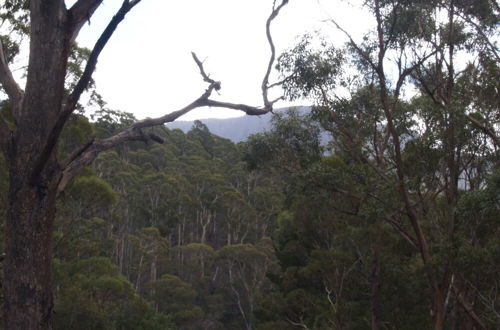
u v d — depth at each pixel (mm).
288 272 20312
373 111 11625
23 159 5059
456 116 9836
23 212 4977
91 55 4902
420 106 11250
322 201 12156
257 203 58719
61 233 22188
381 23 10852
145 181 55188
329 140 13445
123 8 4906
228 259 46281
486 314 11383
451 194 10547
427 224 12469
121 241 48469
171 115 6223
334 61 10953
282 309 21281
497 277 9836
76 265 26719
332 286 16469
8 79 5586
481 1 10922
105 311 25609
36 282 4938
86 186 20141
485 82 10938
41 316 4934
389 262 13883
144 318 28641
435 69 11578
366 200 11133
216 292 48094
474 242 10172
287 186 12953
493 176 8961
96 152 5605
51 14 5250
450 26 10680
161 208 53938
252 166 13102
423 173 10648
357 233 13805
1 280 5066
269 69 7625
